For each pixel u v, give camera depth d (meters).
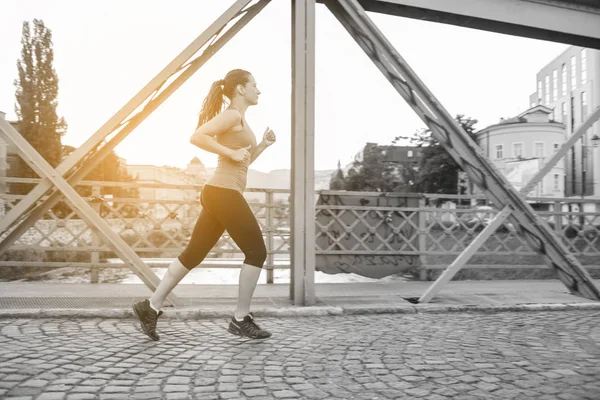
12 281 6.59
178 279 3.76
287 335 4.02
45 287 5.88
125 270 7.96
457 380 2.96
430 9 5.57
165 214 6.57
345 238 7.16
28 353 3.31
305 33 5.08
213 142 3.61
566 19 6.12
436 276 7.86
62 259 7.79
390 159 65.69
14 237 4.68
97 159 4.94
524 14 5.94
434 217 7.41
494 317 4.91
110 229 4.60
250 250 3.75
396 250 7.29
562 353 3.57
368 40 5.39
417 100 5.43
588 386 2.87
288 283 6.91
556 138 62.91
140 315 3.71
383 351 3.58
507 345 3.79
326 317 4.79
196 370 3.07
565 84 68.31
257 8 5.09
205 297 5.32
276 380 2.92
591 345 3.81
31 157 4.47
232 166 3.74
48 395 2.57
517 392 2.77
